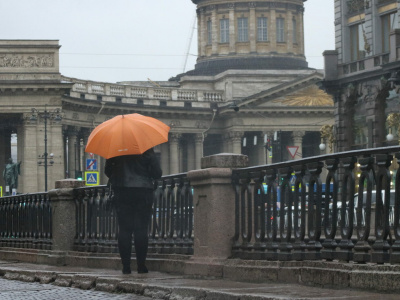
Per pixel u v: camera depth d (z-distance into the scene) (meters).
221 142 147.00
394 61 71.56
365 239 12.56
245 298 11.98
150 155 17.89
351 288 12.30
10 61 109.69
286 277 14.19
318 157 13.64
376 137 77.50
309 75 139.38
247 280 15.22
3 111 109.94
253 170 15.65
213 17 155.38
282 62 152.62
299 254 14.20
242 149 147.62
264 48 153.75
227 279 15.78
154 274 17.67
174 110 138.75
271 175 15.09
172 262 17.75
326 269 12.98
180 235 18.06
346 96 81.56
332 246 13.29
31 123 110.38
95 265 20.98
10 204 27.86
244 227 15.99
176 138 140.50
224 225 16.31
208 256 16.36
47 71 110.12
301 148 141.00
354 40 81.38
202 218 16.67
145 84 175.50
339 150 82.25
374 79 77.69
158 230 19.17
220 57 154.62
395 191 12.06
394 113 73.81
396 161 12.18
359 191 12.79
